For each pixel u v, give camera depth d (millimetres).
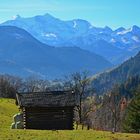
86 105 138625
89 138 53406
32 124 79188
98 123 168000
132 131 107750
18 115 79688
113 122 166000
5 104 118688
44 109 79438
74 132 60562
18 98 81312
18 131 59781
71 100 80688
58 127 79500
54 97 81500
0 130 60750
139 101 109312
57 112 79625
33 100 80688
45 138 51844
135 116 107688
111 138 53938
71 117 79875
